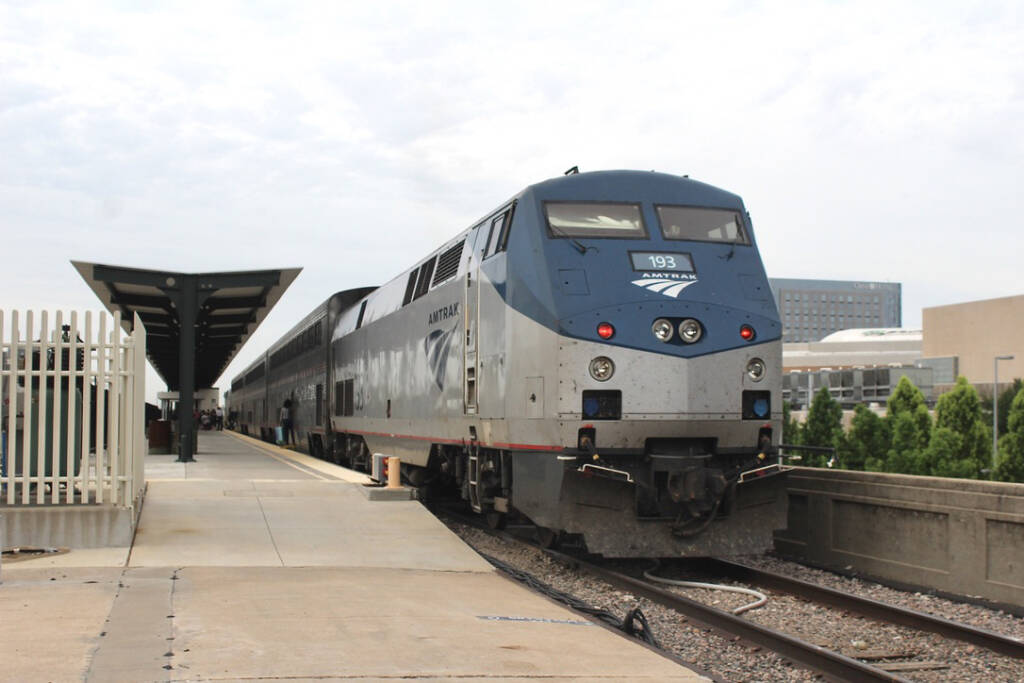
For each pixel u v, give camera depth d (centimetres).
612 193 1091
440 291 1404
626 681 550
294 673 532
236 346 3688
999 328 7788
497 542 1308
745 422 1022
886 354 11412
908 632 811
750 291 1062
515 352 1070
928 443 4334
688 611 878
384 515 1180
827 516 1166
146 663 544
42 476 927
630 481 991
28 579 802
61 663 541
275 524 1108
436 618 697
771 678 683
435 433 1417
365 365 1962
